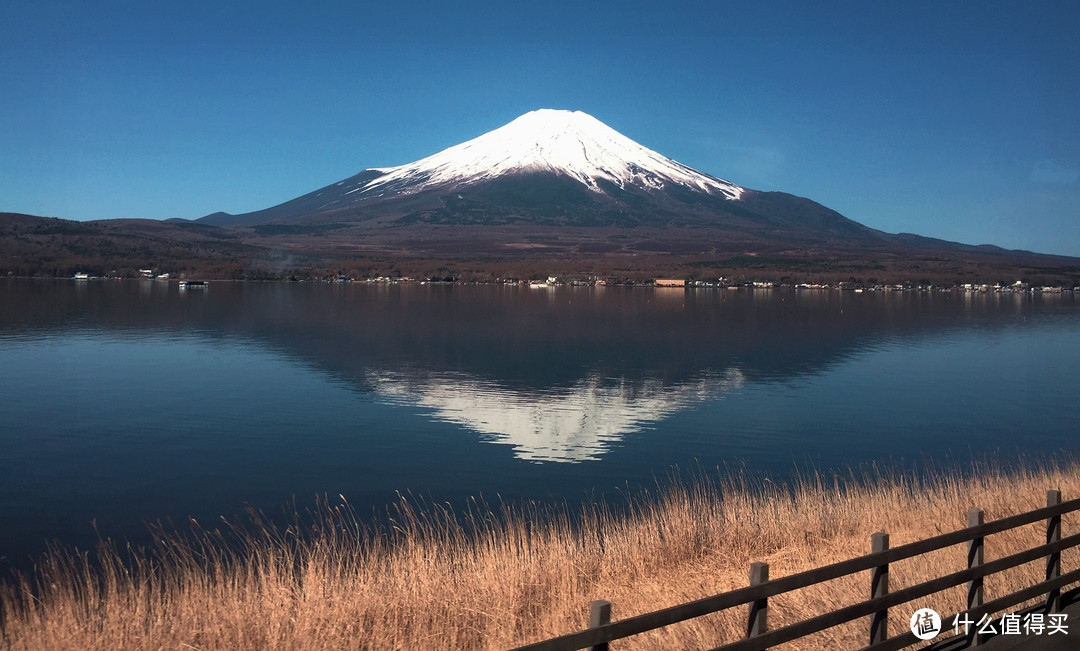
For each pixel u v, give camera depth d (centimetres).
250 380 5416
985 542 1212
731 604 616
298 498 2677
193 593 1059
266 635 912
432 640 918
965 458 3356
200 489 2788
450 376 5716
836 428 3975
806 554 1246
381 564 1166
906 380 5719
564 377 5728
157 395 4800
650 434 3816
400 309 12344
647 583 1123
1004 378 5828
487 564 1120
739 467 3173
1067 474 1820
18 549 2119
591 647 547
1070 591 973
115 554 2039
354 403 4591
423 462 3212
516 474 3031
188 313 10994
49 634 936
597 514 2416
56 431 3772
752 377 5838
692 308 13588
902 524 1423
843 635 877
